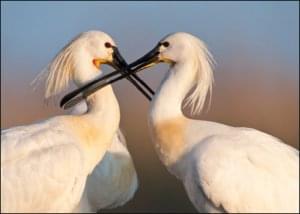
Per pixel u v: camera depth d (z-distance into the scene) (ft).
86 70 60.75
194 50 58.80
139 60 60.23
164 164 58.23
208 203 56.18
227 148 56.03
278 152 56.65
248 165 55.93
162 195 101.19
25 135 57.98
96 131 59.52
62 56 61.00
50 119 59.16
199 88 58.90
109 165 64.28
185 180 57.00
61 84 61.11
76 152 57.88
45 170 57.26
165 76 58.85
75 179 57.93
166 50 59.11
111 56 61.00
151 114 58.13
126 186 65.10
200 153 56.03
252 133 57.16
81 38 61.05
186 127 57.36
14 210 57.16
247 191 55.67
